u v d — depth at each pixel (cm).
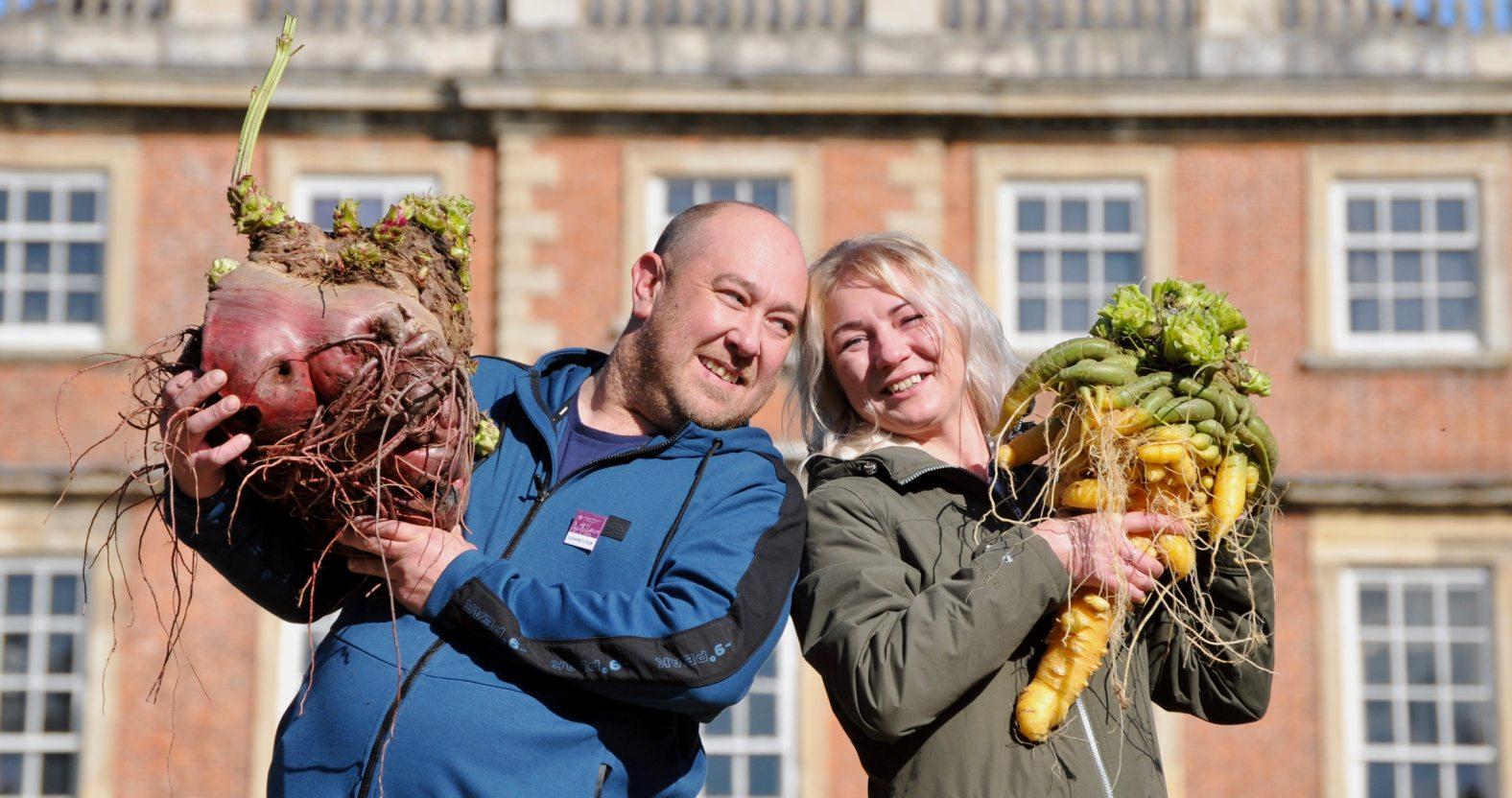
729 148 1363
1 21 1369
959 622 275
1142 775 295
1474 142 1380
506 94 1350
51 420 1327
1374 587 1340
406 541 260
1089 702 294
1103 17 1408
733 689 264
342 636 272
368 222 1364
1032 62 1370
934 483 313
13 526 1304
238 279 251
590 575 276
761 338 297
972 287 342
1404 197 1391
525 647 258
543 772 259
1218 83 1363
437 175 1365
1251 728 1307
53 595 1307
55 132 1364
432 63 1369
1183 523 295
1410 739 1322
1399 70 1375
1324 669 1317
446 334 265
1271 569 317
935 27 1385
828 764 1284
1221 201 1376
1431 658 1327
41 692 1295
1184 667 324
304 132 1366
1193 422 298
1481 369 1353
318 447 246
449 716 258
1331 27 1411
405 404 247
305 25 1377
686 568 271
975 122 1375
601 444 296
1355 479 1332
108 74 1350
